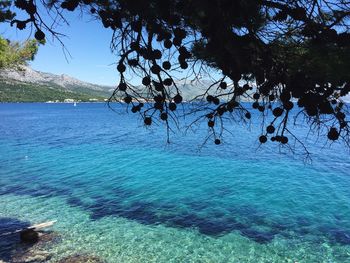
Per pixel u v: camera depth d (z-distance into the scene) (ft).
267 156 94.68
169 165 84.12
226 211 48.78
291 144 111.04
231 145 114.93
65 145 123.75
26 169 80.64
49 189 61.72
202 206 51.16
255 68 6.99
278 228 42.39
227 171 76.48
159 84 7.80
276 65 6.89
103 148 115.03
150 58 7.52
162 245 38.06
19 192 59.72
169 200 54.39
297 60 7.02
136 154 101.60
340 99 7.18
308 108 6.77
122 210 49.67
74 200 54.80
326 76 6.67
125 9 7.50
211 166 82.33
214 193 58.34
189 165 83.82
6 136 154.10
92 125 213.87
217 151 103.86
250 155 96.63
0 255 35.70
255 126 167.43
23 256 35.63
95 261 34.73
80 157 97.76
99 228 42.88
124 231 41.88
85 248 37.42
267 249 37.01
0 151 109.81
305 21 6.53
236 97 8.02
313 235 40.22
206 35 6.61
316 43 6.56
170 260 34.83
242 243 38.42
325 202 52.39
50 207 51.29
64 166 84.28
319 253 36.01
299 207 50.11
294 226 42.88
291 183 64.75
